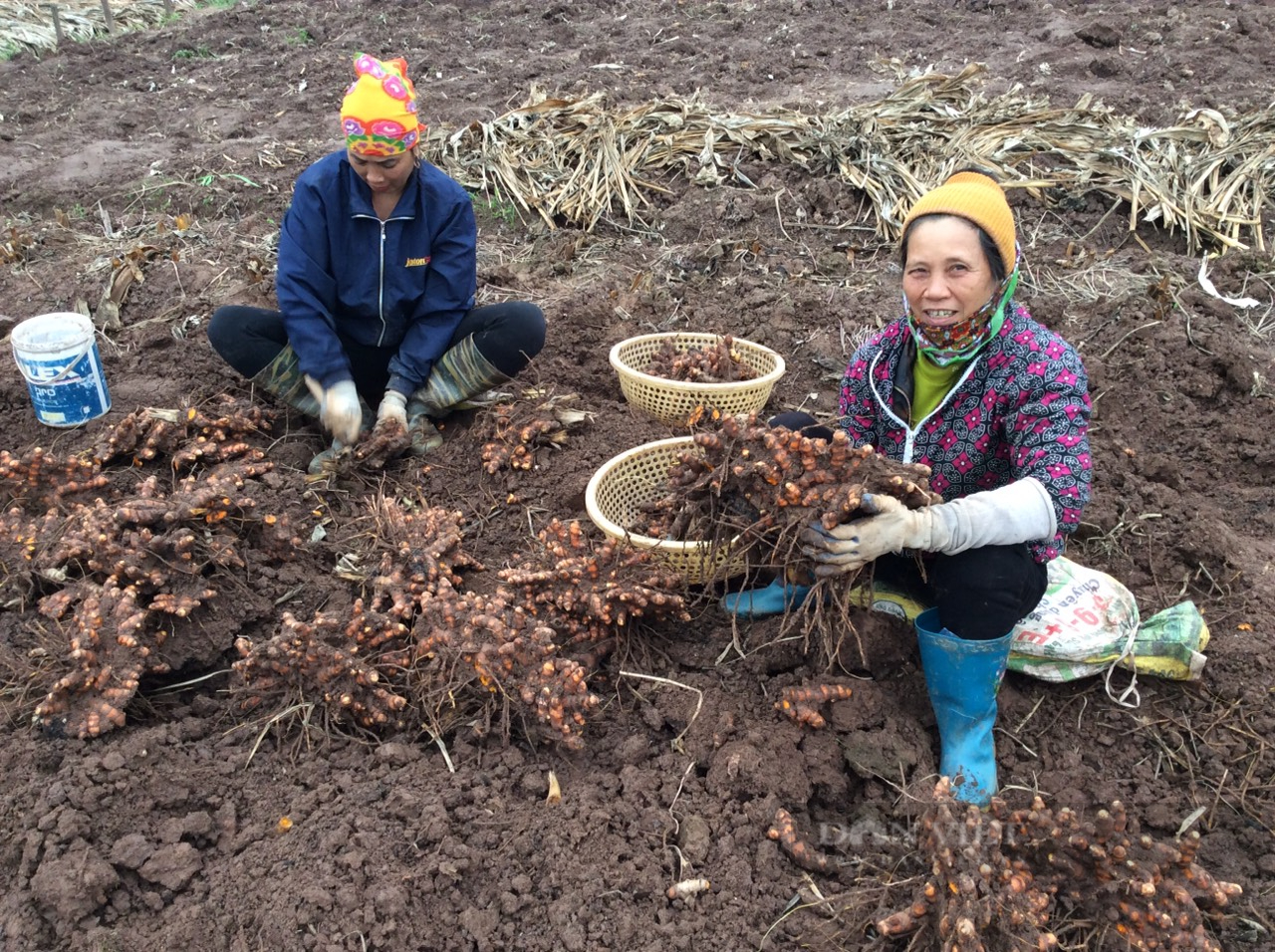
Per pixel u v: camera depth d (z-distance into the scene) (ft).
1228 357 13.73
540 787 8.18
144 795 7.89
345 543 10.87
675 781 8.27
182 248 17.22
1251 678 9.17
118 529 9.57
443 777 8.23
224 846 7.74
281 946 6.96
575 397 12.98
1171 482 12.32
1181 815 8.20
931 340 8.18
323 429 12.73
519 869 7.50
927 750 8.61
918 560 8.50
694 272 17.21
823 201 19.16
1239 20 28.63
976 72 22.52
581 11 33.83
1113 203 18.90
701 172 19.83
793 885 7.52
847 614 8.50
